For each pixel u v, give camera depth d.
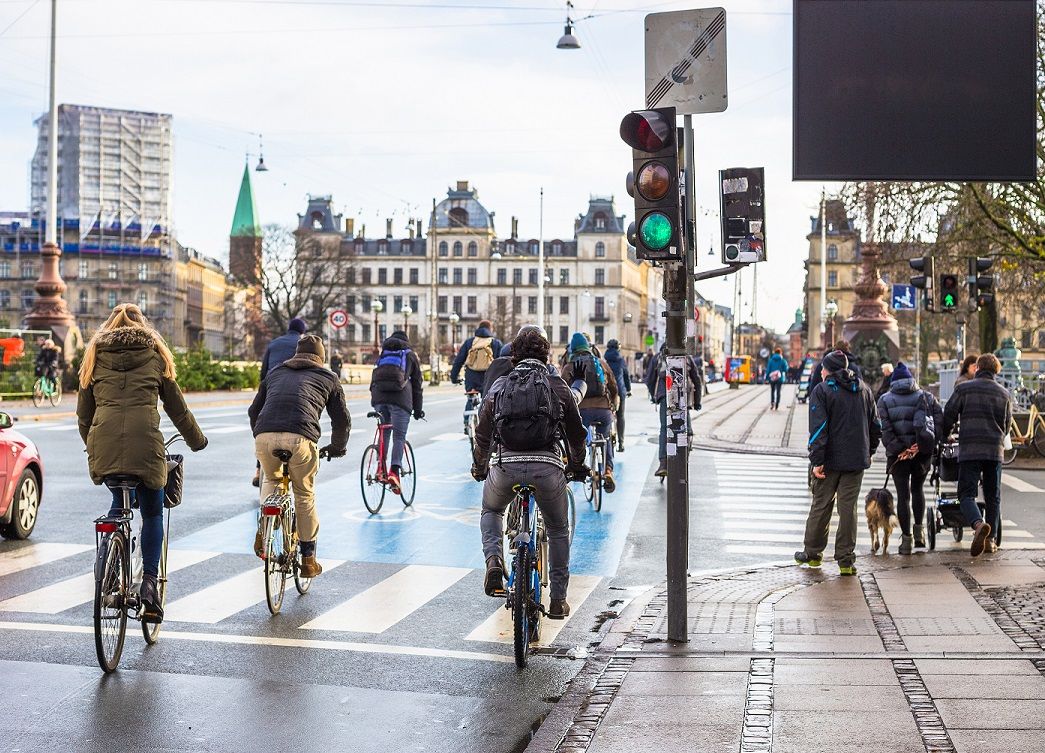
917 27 7.77
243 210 138.62
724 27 7.55
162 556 7.53
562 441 7.61
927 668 6.57
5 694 6.32
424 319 149.38
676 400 7.46
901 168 7.80
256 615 8.43
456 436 25.91
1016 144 7.77
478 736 5.78
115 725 5.82
